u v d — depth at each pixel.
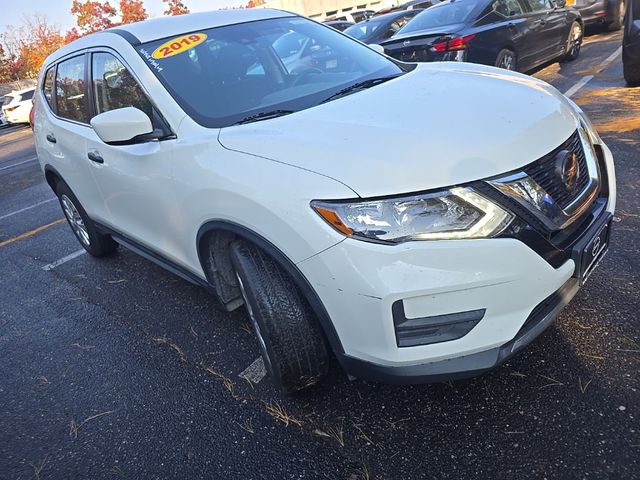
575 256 1.99
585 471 1.85
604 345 2.38
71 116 3.73
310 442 2.21
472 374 1.90
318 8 37.31
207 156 2.33
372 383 2.44
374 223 1.80
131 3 35.66
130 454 2.36
